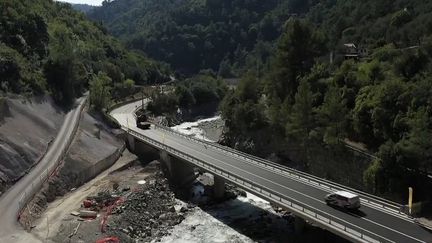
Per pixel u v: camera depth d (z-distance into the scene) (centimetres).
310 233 5816
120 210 6322
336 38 15225
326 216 4712
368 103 7000
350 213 4922
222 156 7938
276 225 6322
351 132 7569
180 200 7425
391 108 6500
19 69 9075
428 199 5522
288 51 9894
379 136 6694
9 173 6309
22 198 5800
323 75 9138
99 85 11144
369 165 6594
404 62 7319
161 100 14938
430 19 11156
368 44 12356
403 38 11231
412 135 5725
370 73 7888
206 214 6806
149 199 7006
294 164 8762
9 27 10525
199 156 7925
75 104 10794
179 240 5859
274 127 9412
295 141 8800
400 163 5709
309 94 8175
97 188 7181
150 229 6088
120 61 18425
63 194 6712
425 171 5728
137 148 9881
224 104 11550
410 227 4488
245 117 10131
